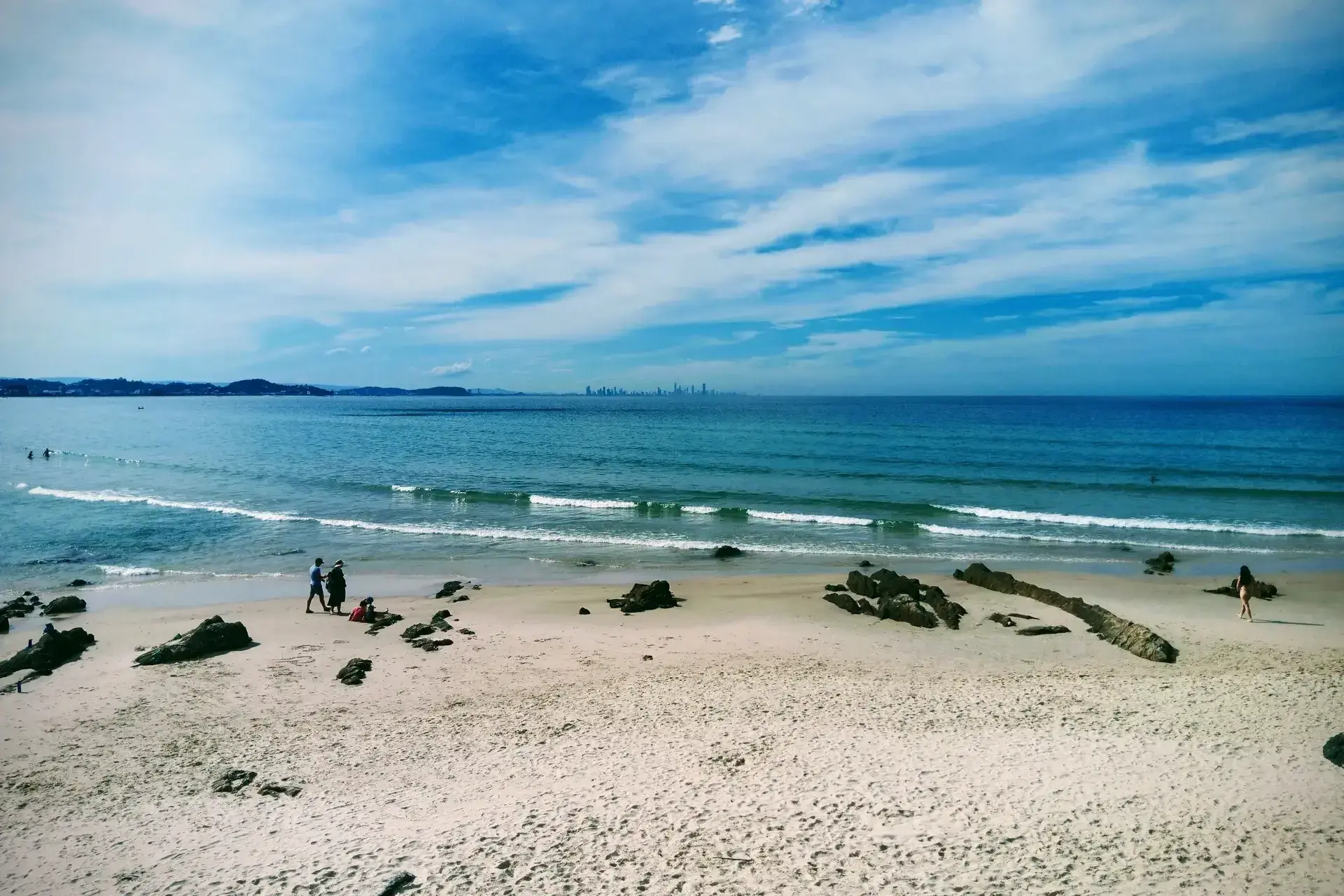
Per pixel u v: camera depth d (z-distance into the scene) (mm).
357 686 15664
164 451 72312
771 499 41531
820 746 11664
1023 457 59625
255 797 10742
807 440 78000
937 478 48250
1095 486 44156
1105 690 14250
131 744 12844
